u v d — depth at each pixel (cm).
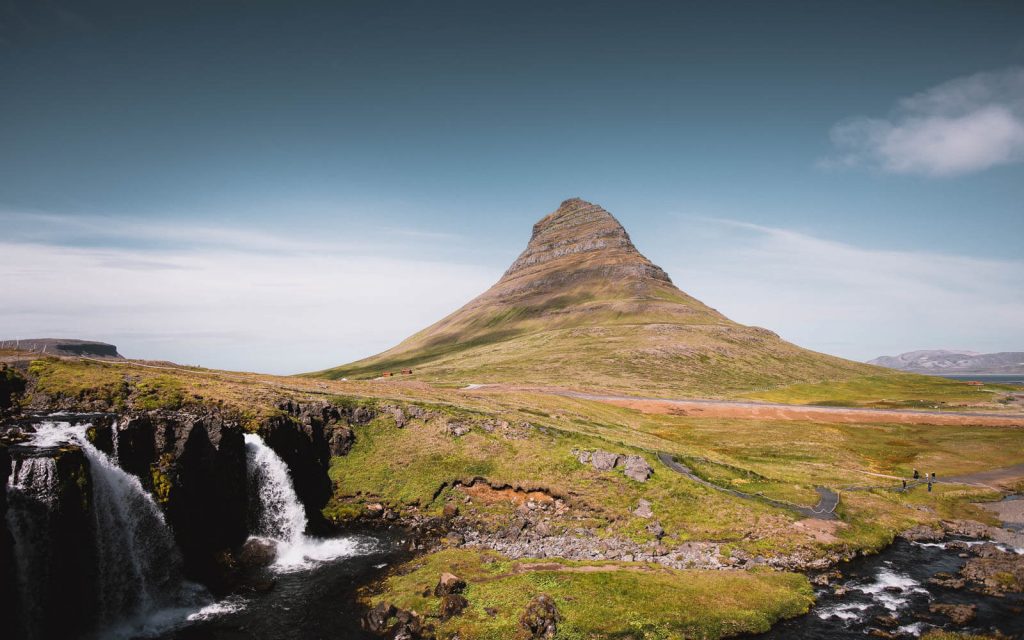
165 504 4375
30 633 3359
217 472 4912
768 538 5072
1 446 3603
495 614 3675
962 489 6944
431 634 3500
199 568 4450
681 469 6662
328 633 3578
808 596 4056
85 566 3725
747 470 6844
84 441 4119
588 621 3581
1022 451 8931
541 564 4484
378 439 6956
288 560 4803
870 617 3794
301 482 5984
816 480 7031
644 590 3988
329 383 9388
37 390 5219
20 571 3347
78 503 3731
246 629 3659
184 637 3591
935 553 5003
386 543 5169
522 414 8344
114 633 3694
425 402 7850
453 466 6475
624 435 8244
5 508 3350
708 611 3741
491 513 5794
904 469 8031
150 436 4638
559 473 6312
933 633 3534
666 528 5306
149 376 6078
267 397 6575
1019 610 3847
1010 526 5750
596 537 5219
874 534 5278
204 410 5659
